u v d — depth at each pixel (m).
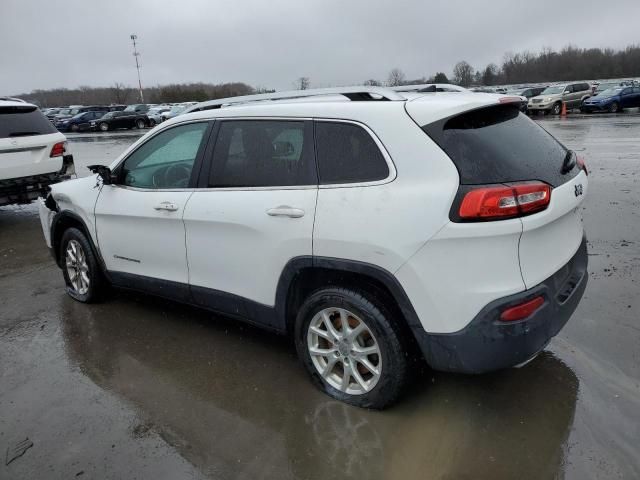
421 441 2.78
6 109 7.71
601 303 4.19
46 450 2.83
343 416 3.02
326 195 2.93
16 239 7.32
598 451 2.65
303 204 3.00
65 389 3.41
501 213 2.48
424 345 2.72
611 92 29.62
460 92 3.37
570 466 2.56
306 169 3.06
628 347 3.56
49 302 4.86
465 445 2.74
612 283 4.55
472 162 2.60
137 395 3.32
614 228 6.11
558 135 17.25
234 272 3.44
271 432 2.92
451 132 2.68
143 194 3.97
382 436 2.83
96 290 4.66
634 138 15.41
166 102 73.56
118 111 38.00
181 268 3.80
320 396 3.22
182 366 3.65
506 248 2.52
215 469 2.66
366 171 2.84
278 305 3.26
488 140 2.71
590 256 5.24
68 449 2.84
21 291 5.18
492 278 2.54
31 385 3.46
